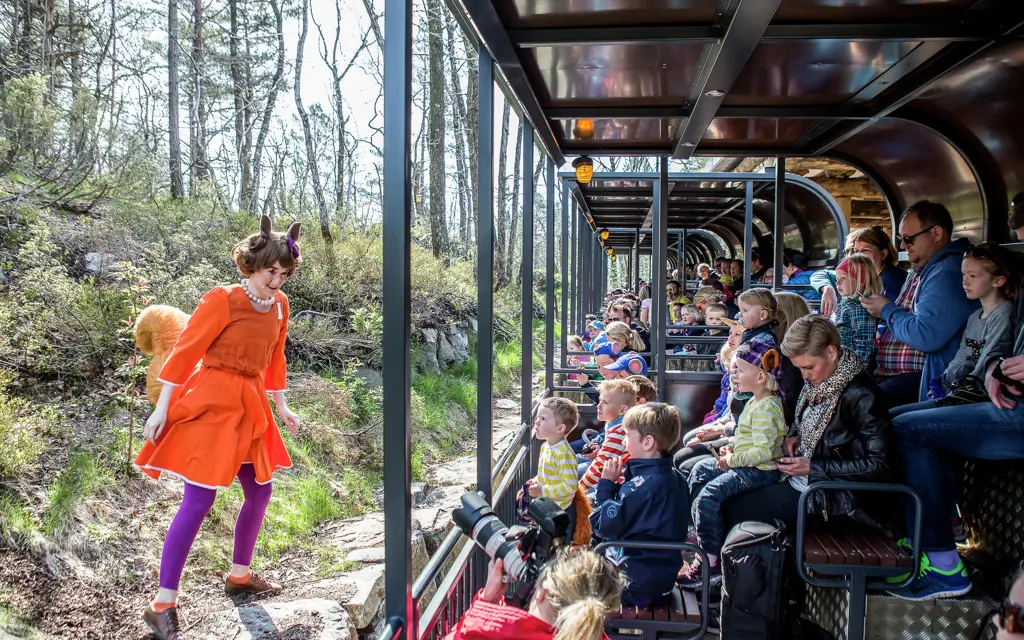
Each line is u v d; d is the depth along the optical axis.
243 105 13.57
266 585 3.45
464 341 10.31
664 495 2.65
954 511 2.72
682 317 7.97
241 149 12.02
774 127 4.79
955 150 4.42
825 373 2.66
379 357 7.36
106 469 3.89
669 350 7.91
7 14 7.55
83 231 5.68
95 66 10.47
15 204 5.28
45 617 2.85
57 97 7.35
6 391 4.09
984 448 2.53
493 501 3.24
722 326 6.11
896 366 3.47
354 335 7.66
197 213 7.52
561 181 8.05
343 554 4.12
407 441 1.86
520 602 2.24
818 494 2.74
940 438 2.58
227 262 7.02
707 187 9.26
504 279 16.59
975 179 4.49
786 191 9.38
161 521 3.75
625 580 1.73
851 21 3.00
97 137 6.48
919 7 2.86
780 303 3.46
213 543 3.79
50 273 4.80
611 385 3.38
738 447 2.86
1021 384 2.43
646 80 3.68
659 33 2.99
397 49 1.79
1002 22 2.95
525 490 3.56
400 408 1.84
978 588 2.67
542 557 1.84
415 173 15.27
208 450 2.75
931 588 2.56
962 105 4.16
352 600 3.45
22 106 5.63
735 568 2.48
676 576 2.68
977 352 2.72
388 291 1.83
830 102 4.15
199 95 11.23
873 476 2.54
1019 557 2.73
